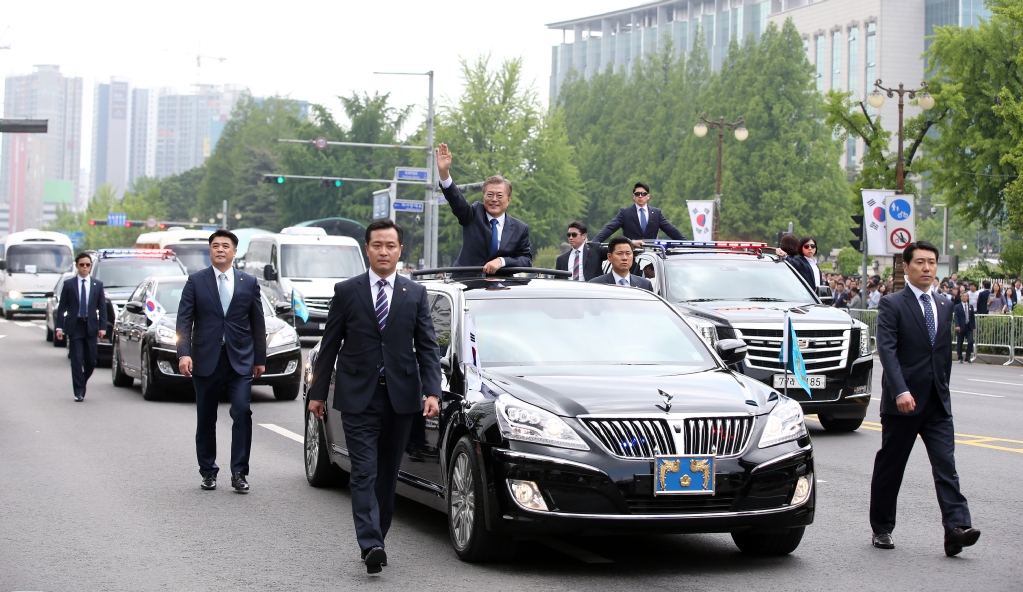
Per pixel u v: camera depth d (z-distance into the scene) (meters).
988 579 6.45
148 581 6.34
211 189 122.12
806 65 76.69
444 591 6.13
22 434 12.80
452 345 7.51
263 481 9.88
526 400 6.57
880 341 7.27
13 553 7.04
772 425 6.64
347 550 7.19
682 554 7.12
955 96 41.22
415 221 84.31
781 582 6.36
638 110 97.94
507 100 68.38
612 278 11.29
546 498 6.29
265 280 31.61
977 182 41.97
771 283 14.13
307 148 88.94
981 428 14.05
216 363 9.34
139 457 11.12
